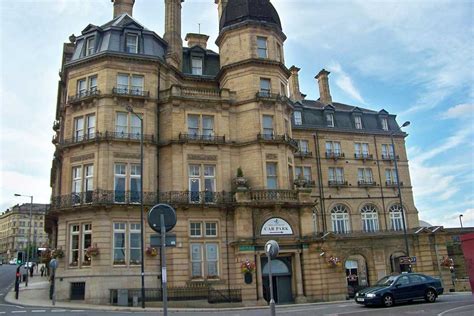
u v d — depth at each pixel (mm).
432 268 36562
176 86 33688
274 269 32125
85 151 31188
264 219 32000
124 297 26828
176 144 32625
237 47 36656
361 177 49219
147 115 32719
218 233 31828
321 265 31797
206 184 33125
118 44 33406
